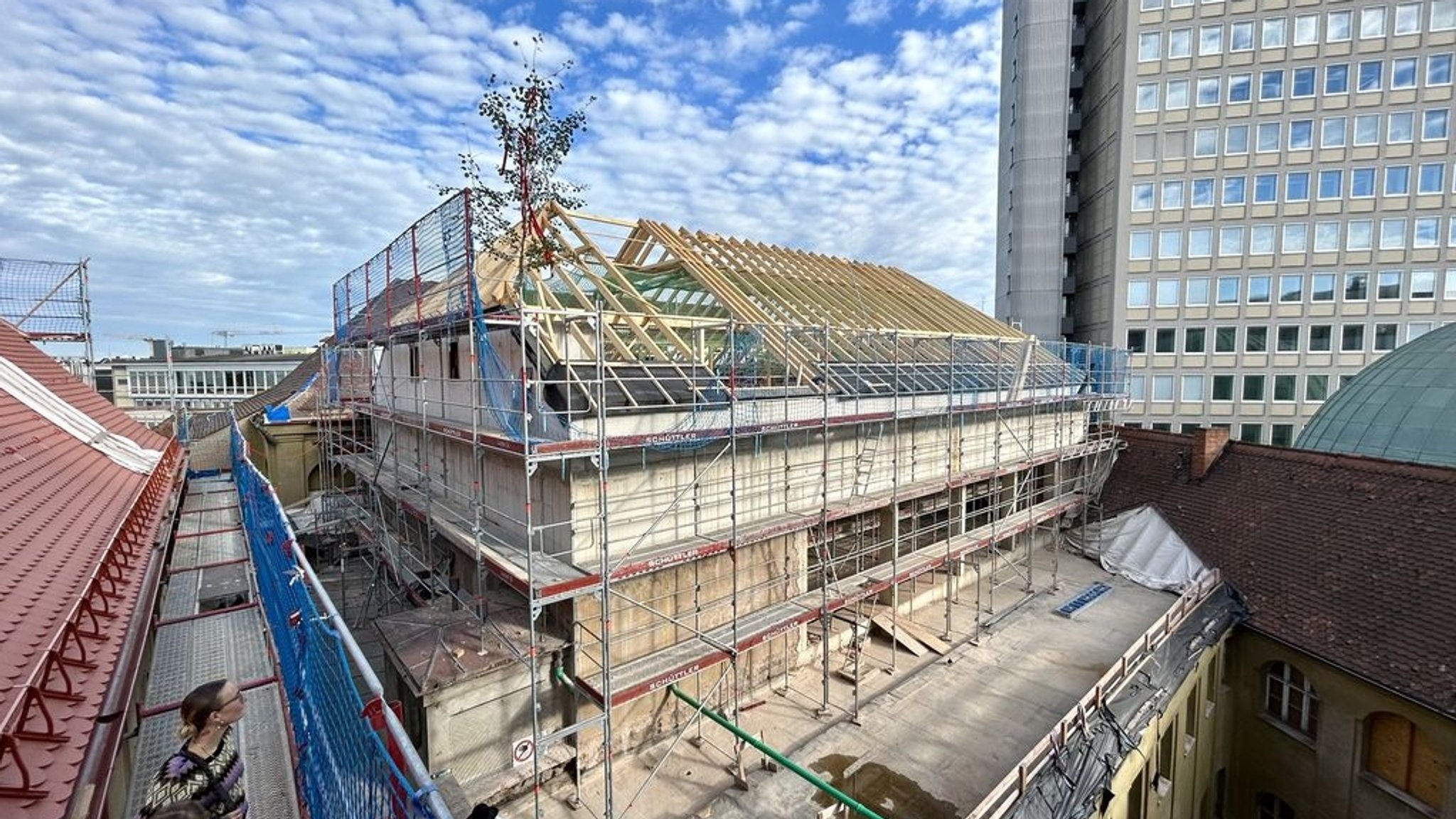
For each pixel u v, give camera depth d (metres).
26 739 3.81
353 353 19.67
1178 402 41.06
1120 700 13.26
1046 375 24.36
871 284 23.02
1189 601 17.05
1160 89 40.25
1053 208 49.00
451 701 9.88
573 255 14.42
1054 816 10.20
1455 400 23.52
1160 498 23.78
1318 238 38.22
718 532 13.16
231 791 4.18
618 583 11.76
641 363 12.82
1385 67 36.91
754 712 13.84
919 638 16.95
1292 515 19.72
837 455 15.83
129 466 11.98
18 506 6.86
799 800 11.27
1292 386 38.94
